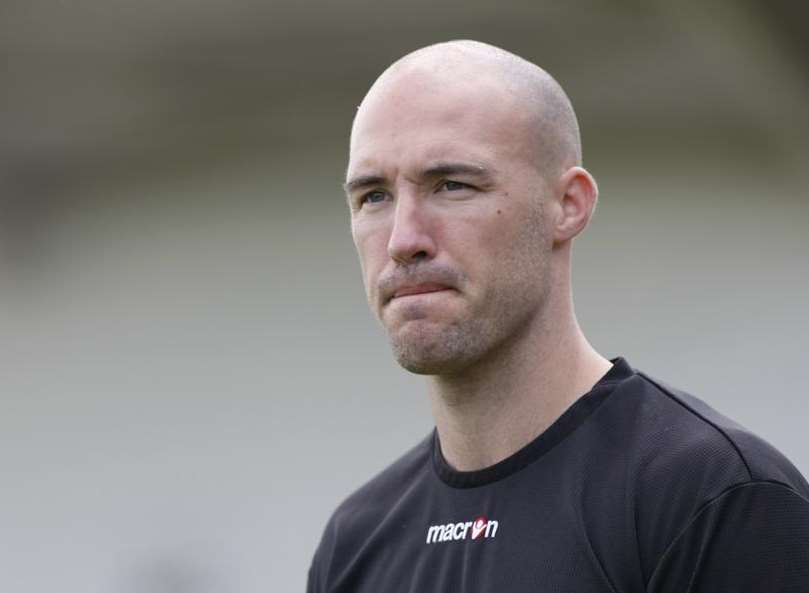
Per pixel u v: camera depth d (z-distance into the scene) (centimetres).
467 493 822
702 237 1909
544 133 809
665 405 797
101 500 2156
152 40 2042
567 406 812
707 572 718
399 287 784
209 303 2158
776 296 1872
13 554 2175
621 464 771
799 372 1852
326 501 2067
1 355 2233
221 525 2106
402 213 782
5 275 2286
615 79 1902
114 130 2167
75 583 2145
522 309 795
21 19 2039
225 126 2123
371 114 810
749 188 1886
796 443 1836
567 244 827
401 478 893
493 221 780
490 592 772
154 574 2106
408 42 1973
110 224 2216
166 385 2162
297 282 2112
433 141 782
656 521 739
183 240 2175
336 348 2094
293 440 2095
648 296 1922
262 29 1986
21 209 2225
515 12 1892
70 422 2192
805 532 726
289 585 2053
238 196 2147
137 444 2162
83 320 2216
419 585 816
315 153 2105
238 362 2134
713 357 1883
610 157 1944
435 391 831
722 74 1762
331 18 1952
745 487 728
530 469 800
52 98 2136
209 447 2130
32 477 2184
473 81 801
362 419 2072
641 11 1814
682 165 1916
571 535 760
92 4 2008
